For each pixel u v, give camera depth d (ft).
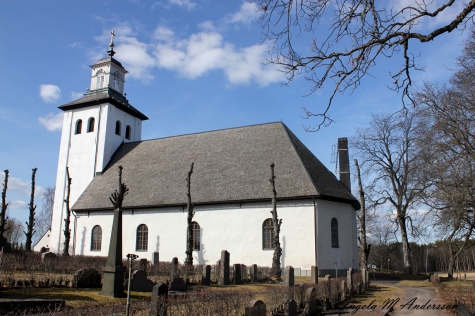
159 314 30.78
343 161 122.72
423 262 274.16
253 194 98.73
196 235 103.60
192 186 109.81
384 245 207.62
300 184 96.37
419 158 90.02
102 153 133.90
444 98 77.41
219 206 102.32
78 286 53.31
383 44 27.14
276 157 107.45
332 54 27.99
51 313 31.01
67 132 142.31
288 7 26.78
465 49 75.20
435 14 25.43
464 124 74.13
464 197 71.15
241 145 117.70
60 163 139.85
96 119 138.72
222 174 109.70
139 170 125.80
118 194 52.39
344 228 100.78
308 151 114.52
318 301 50.42
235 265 72.43
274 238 86.74
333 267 93.66
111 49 150.10
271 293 42.63
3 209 116.67
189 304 32.40
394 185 133.39
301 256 91.35
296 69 28.50
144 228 111.96
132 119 150.41
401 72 28.94
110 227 116.47
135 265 76.02
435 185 79.87
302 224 92.99
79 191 132.87
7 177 118.62
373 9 26.22
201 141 127.44
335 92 29.01
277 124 119.44
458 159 73.26
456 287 79.25
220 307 33.37
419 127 88.74
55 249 128.26
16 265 62.75
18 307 34.60
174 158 124.67
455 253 125.80
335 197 97.09
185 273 70.18
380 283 93.71
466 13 24.18
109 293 47.73
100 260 79.36
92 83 147.43
